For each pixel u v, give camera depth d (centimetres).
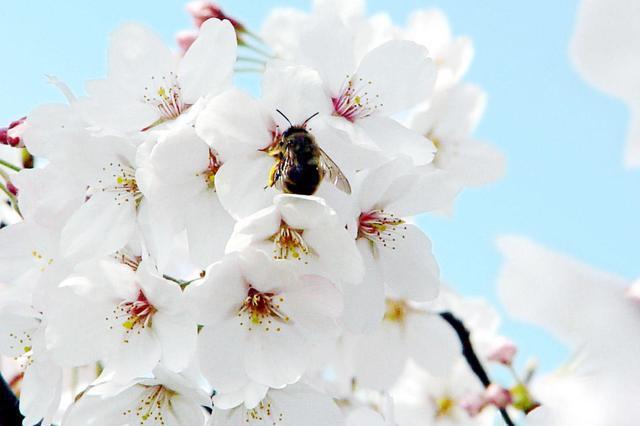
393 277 50
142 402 49
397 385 61
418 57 50
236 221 48
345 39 49
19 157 55
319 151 48
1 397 51
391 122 49
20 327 51
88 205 49
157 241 48
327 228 47
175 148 48
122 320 48
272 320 48
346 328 48
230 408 48
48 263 50
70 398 55
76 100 49
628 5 13
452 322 57
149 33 49
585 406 15
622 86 14
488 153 58
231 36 49
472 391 60
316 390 49
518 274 15
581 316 15
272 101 48
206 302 47
